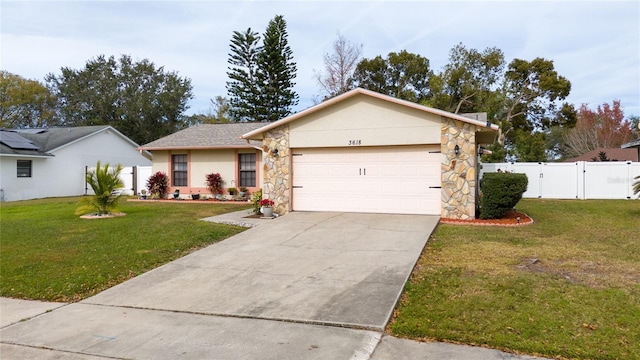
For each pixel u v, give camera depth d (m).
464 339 3.98
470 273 6.03
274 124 12.41
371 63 37.22
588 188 18.06
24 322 4.82
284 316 4.73
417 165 11.36
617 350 3.67
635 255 7.08
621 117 37.66
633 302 4.75
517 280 5.62
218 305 5.20
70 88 42.25
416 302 4.99
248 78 34.03
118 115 42.44
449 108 35.47
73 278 6.46
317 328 4.39
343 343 4.00
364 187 11.90
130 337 4.28
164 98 42.31
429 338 4.07
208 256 7.61
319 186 12.35
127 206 15.73
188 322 4.68
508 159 37.25
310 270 6.50
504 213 11.01
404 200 11.51
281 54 33.59
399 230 9.15
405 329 4.26
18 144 22.20
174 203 17.11
